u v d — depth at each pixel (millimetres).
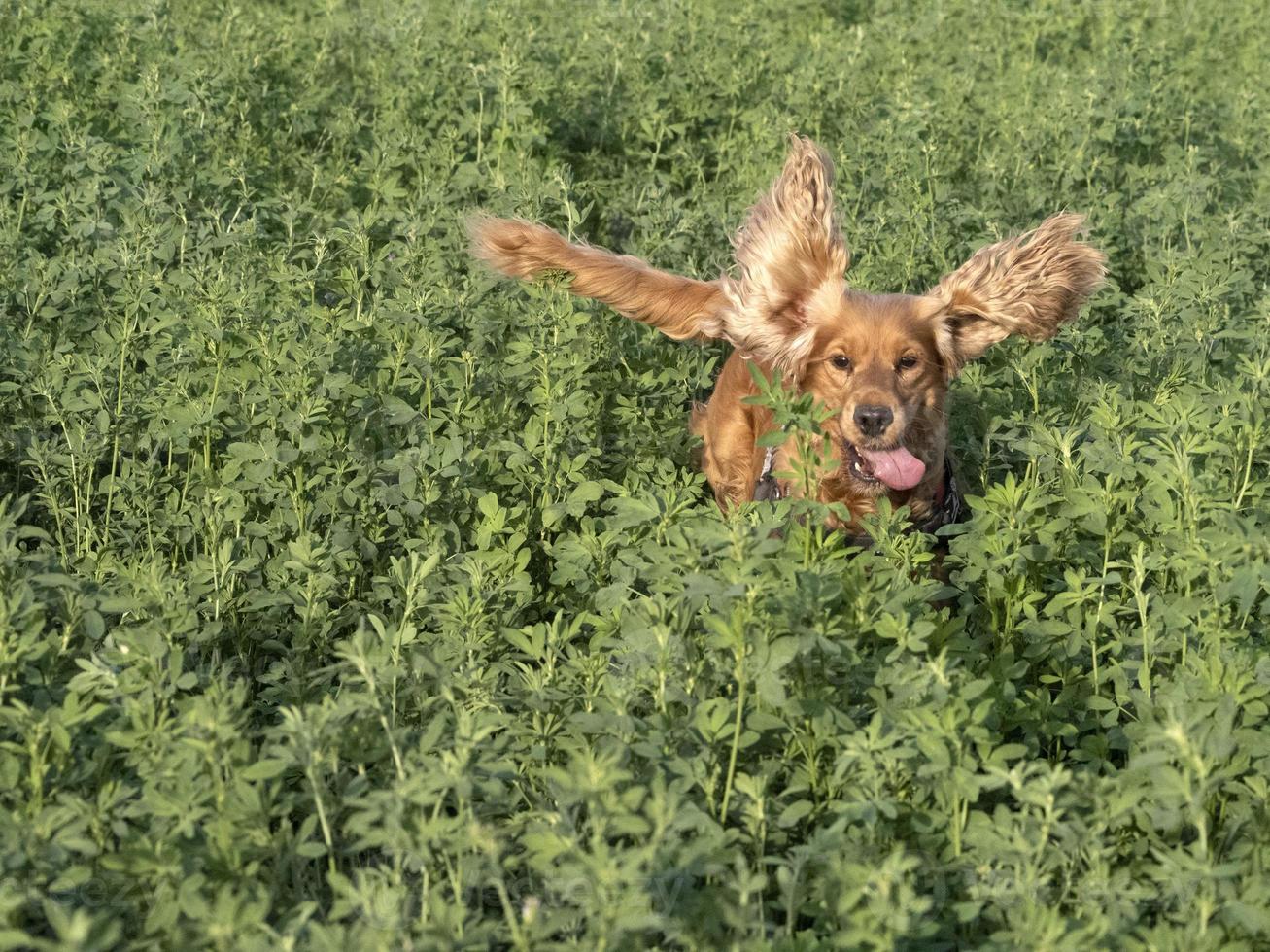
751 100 10875
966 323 6684
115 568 4930
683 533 4047
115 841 3514
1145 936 3215
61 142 8320
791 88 10680
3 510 4434
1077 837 3438
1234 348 7273
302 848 3303
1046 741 4492
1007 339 7000
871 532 4887
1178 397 5578
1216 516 4418
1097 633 4680
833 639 3871
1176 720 3477
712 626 3680
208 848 3271
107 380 6098
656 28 11633
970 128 10594
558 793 3805
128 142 8820
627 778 3324
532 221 7184
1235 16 15375
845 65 11164
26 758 3654
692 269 7883
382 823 3652
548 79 10055
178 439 5695
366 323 6301
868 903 3291
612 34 11258
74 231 7188
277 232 8297
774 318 6652
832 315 6477
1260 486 4848
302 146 9703
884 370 6266
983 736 3596
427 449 5289
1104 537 4910
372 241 7934
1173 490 4801
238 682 3756
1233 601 4301
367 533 5453
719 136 10203
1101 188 9289
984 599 5023
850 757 3551
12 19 9945
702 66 10906
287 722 3436
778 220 6625
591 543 4918
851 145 9648
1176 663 4375
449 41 10711
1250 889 3273
